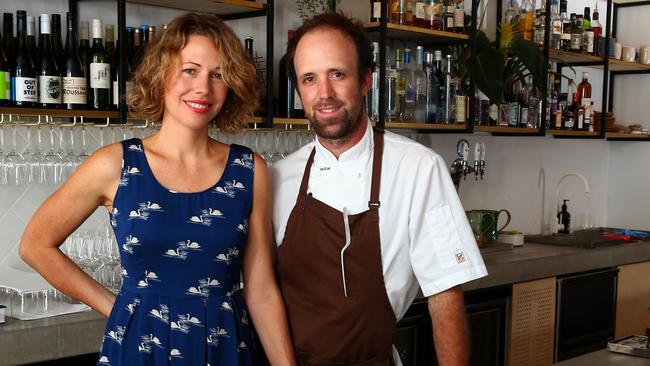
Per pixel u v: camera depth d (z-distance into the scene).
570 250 4.49
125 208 1.81
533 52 4.29
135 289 1.82
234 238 1.87
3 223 2.94
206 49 1.81
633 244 4.85
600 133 5.14
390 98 3.75
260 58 3.60
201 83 1.80
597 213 5.81
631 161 5.77
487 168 4.84
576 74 5.49
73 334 2.54
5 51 2.72
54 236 1.88
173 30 1.81
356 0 4.15
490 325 3.90
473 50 4.05
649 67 5.50
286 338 1.98
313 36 1.88
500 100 4.03
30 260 1.89
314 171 2.01
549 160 5.32
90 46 3.04
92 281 1.96
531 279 4.09
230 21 3.60
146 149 1.86
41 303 2.78
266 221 1.97
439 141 4.49
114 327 1.82
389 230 1.94
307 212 1.98
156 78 1.81
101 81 2.83
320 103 1.88
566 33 4.84
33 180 2.85
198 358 1.83
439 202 1.95
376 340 1.96
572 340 4.36
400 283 1.97
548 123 4.75
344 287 1.94
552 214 5.22
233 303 1.90
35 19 2.93
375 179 1.95
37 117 2.96
